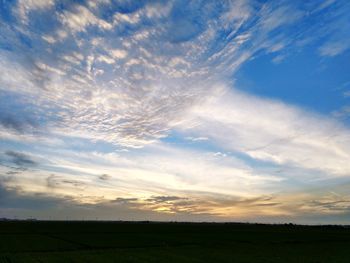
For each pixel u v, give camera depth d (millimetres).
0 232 97312
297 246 68375
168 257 47031
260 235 102125
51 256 45156
